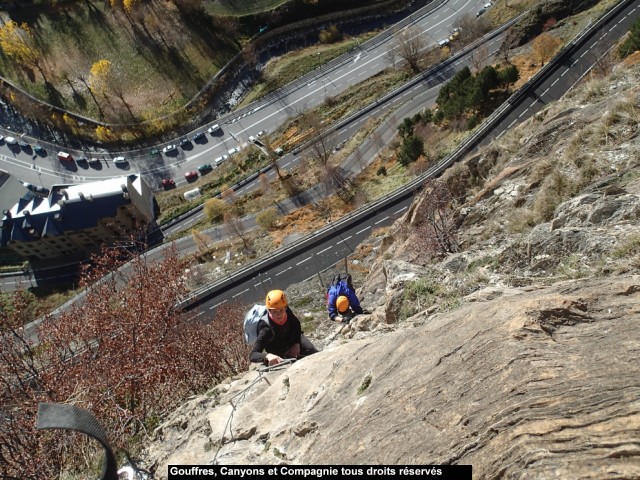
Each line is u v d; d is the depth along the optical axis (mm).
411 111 58031
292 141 64375
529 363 3248
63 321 9719
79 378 8156
